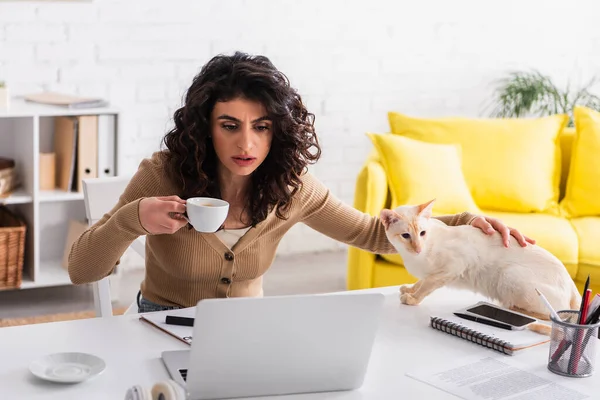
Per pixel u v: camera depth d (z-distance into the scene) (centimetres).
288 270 392
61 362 134
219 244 168
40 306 336
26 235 341
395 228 172
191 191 167
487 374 139
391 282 309
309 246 423
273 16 391
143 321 156
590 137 346
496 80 444
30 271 341
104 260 156
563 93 438
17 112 313
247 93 156
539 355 149
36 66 350
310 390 130
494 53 441
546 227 320
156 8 367
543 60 452
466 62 436
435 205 324
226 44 384
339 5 404
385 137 330
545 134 354
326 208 182
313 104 408
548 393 132
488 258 174
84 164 334
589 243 314
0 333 147
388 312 168
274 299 121
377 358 145
